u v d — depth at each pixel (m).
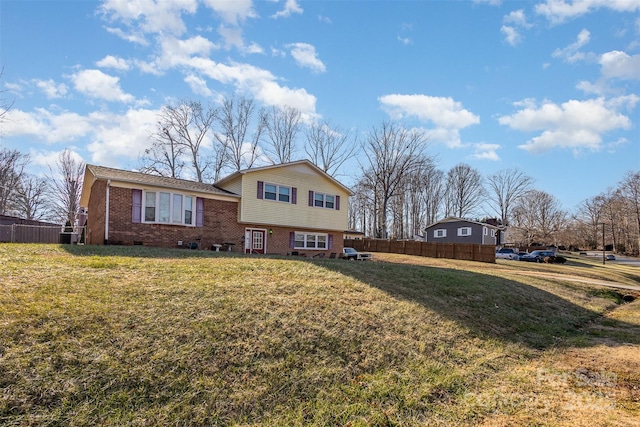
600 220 66.06
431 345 5.77
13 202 35.22
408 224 59.16
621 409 4.19
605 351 6.73
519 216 64.62
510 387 4.75
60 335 3.95
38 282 5.36
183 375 3.81
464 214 60.03
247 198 17.67
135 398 3.39
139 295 5.36
